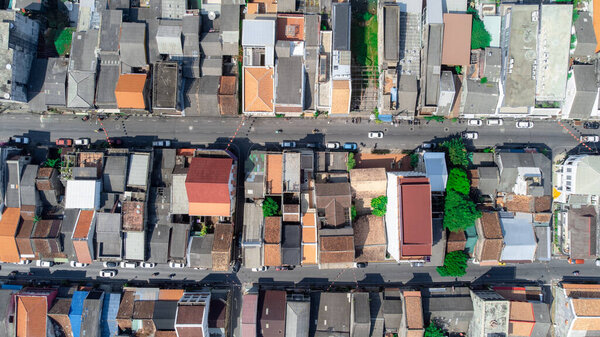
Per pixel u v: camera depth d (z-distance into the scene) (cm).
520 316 5916
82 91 5747
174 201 5734
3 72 5394
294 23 5791
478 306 5875
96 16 5872
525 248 5872
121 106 5709
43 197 5903
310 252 5759
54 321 5872
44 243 5744
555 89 5722
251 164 5853
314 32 5722
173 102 5625
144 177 5766
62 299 5906
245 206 5919
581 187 5756
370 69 6003
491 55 5806
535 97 5759
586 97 5725
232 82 5834
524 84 5712
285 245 5712
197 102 5828
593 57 5834
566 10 5650
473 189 5984
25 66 5722
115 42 5722
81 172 5706
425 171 5794
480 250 5869
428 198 5291
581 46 5756
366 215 5972
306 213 5803
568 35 5666
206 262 5844
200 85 5816
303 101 5772
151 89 5866
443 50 5734
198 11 5800
